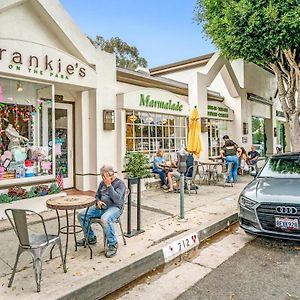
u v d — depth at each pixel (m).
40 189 6.95
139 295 3.60
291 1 8.71
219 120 14.23
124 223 6.09
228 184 10.98
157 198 8.53
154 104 10.30
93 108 8.43
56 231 5.52
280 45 9.45
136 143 9.88
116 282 3.79
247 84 15.84
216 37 10.66
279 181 5.55
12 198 6.36
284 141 21.89
